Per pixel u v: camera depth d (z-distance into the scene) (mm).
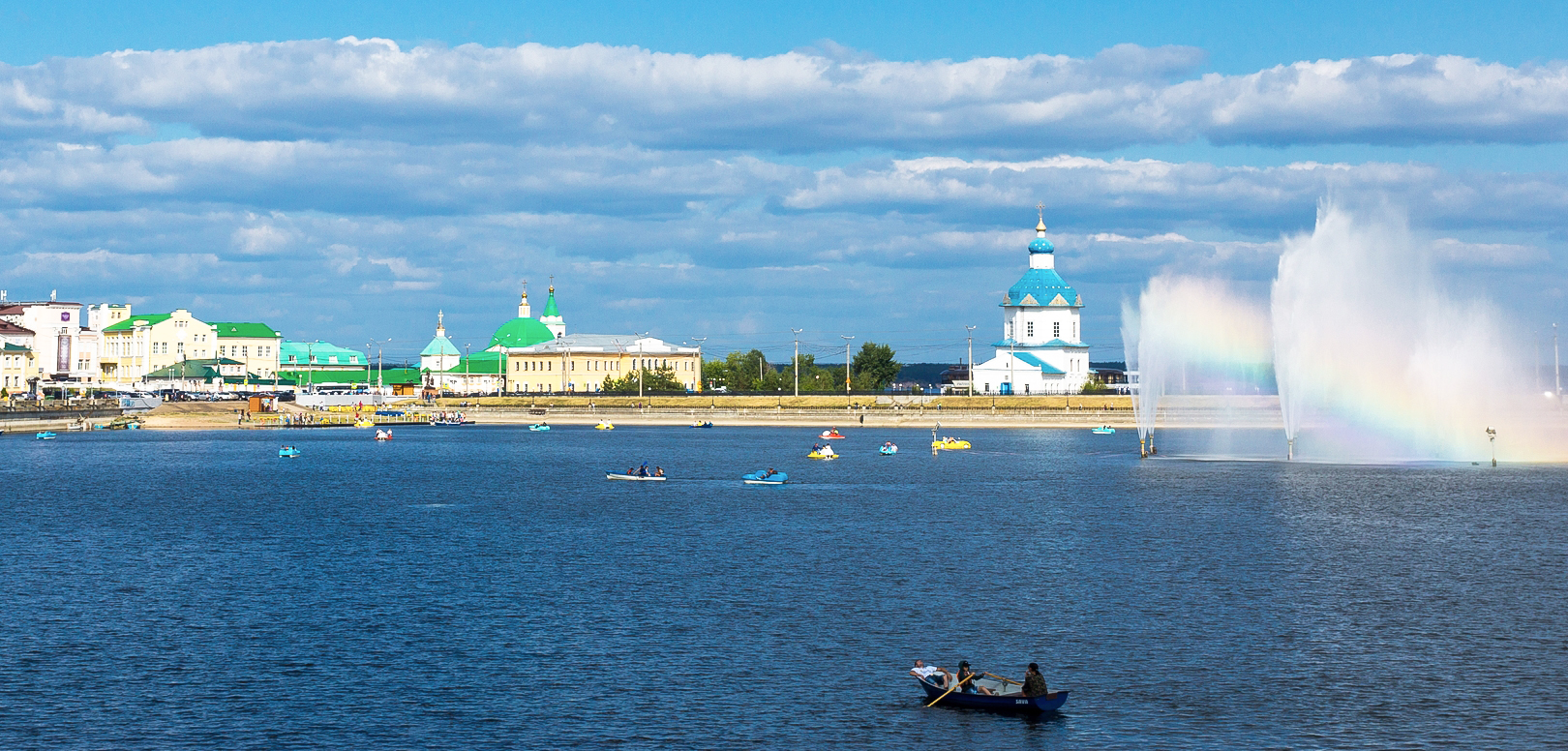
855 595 100562
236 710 71750
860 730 68625
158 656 82312
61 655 82438
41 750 65688
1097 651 83375
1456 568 112812
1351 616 92812
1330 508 157750
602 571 111750
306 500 171250
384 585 105500
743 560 117438
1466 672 78625
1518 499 166750
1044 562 116188
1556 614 93625
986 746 66312
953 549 124438
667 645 84750
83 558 119250
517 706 72188
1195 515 151500
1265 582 106375
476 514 155000
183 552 123312
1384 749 65812
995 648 84000
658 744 66562
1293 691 74938
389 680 77000
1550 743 66500
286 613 94438
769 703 72812
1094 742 66875
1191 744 66562
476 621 91375
